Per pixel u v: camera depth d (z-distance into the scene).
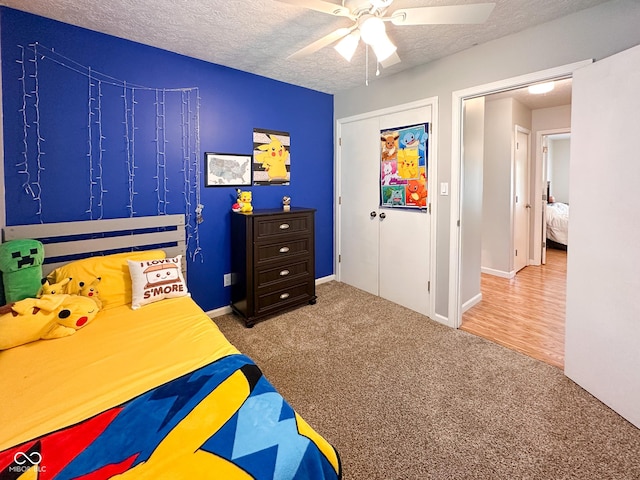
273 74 3.23
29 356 1.54
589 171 1.89
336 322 2.99
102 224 2.40
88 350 1.60
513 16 2.09
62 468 0.93
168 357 1.54
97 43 2.32
